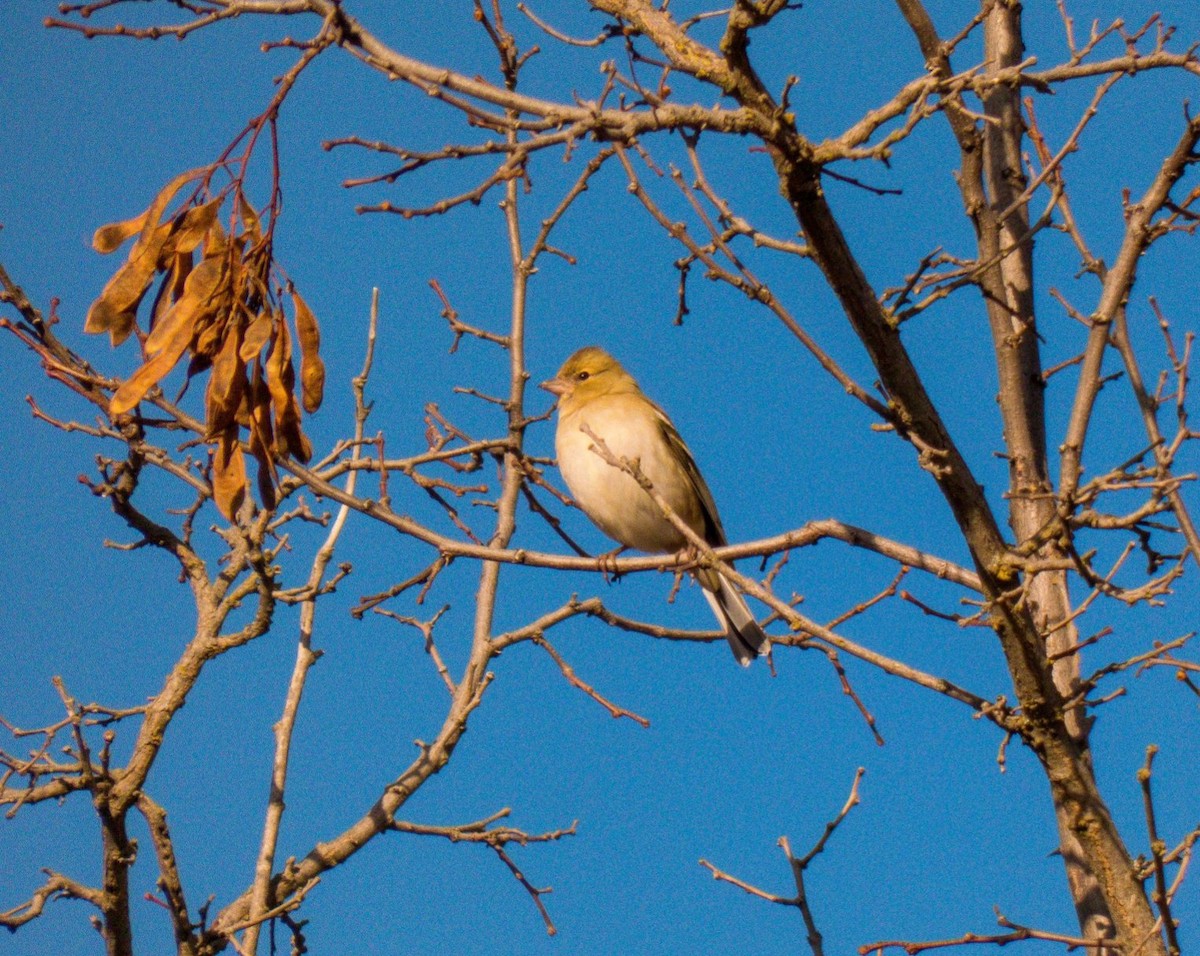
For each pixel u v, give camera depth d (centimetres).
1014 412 1184
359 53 937
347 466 1320
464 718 1405
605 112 920
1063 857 1079
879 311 975
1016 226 1260
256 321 919
